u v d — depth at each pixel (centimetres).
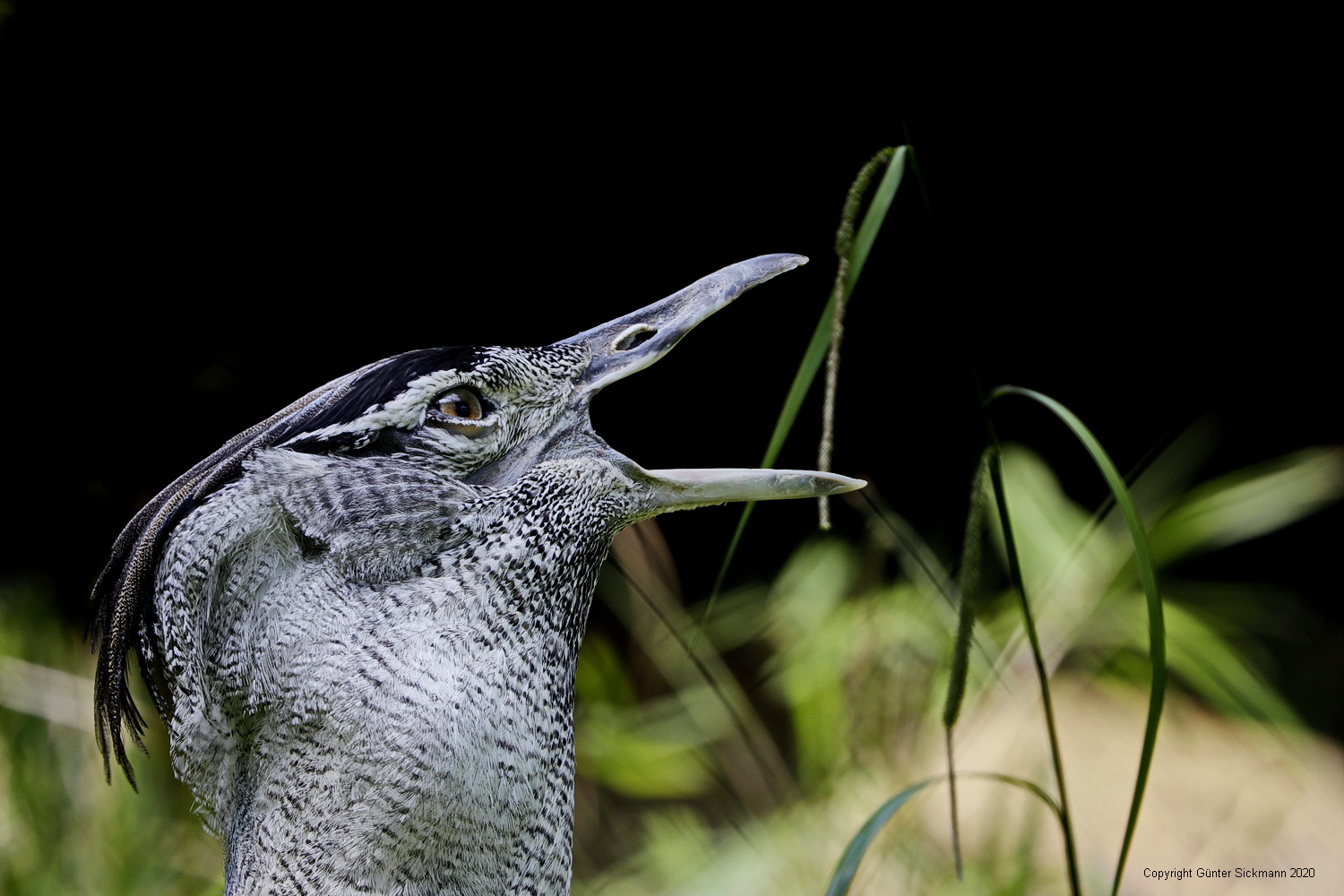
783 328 1170
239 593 338
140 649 363
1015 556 424
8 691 816
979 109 1101
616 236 1116
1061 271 1195
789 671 791
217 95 1047
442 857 335
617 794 906
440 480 362
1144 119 1141
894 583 768
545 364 396
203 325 1122
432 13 1014
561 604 377
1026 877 679
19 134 1038
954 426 1145
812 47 1031
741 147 1070
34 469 1066
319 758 332
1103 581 733
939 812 757
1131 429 1209
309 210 1106
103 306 1098
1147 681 762
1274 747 969
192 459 1106
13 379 1070
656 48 1031
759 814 770
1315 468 850
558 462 387
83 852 755
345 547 346
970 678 713
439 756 333
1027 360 1209
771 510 1184
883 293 1117
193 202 1093
